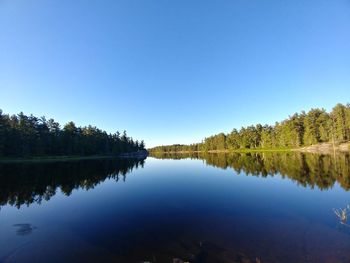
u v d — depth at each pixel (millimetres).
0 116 79438
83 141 116688
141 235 14102
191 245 12438
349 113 95312
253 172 40000
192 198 23062
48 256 11898
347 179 28453
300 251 11258
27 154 86500
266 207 18812
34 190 28922
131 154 170625
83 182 34969
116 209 20000
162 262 10867
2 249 12828
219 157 98875
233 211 18078
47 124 103875
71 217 18156
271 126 154375
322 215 16281
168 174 43156
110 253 11992
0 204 22359
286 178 31750
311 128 108500
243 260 10656
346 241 12070
